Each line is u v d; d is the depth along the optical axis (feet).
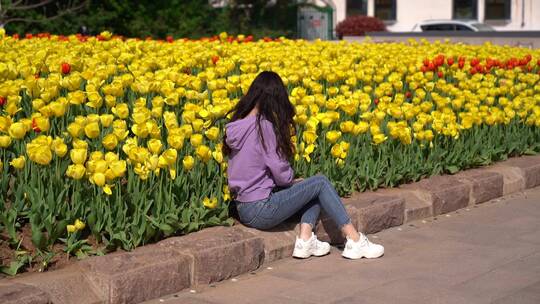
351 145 32.01
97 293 21.44
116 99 30.96
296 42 52.70
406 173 33.53
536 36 90.53
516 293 22.79
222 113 28.07
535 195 36.60
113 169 23.16
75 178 23.27
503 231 29.96
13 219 23.35
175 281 22.74
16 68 32.78
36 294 20.11
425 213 31.78
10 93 28.45
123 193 25.55
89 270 21.89
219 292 23.03
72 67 34.01
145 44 44.24
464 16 153.48
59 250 23.36
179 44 46.37
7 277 21.85
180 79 32.63
